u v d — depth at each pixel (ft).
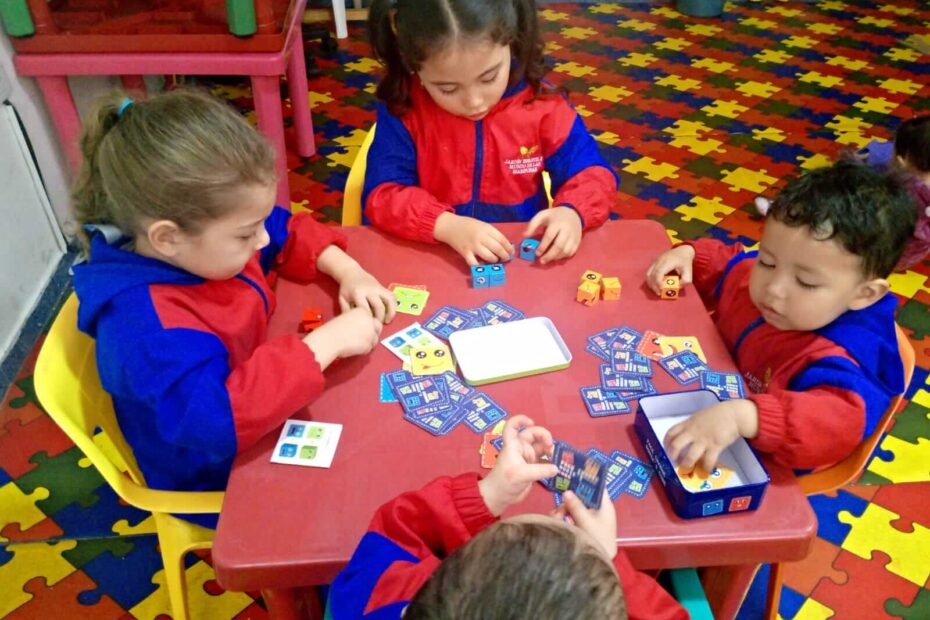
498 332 4.02
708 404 3.54
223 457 3.45
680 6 14.71
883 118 11.32
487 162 5.44
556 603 1.97
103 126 3.64
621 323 4.11
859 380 3.59
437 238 4.73
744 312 4.42
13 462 6.41
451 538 3.01
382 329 4.07
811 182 3.72
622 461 3.33
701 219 9.14
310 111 10.66
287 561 2.97
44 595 5.45
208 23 7.26
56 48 7.00
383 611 2.71
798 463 3.38
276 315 4.24
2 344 7.08
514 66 5.18
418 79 5.27
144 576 5.56
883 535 5.76
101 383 3.73
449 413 3.56
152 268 3.70
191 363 3.50
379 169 5.28
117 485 3.66
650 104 11.60
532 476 3.02
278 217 4.56
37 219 7.72
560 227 4.64
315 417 3.55
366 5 14.43
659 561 3.09
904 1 15.20
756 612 5.27
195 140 3.42
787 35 13.89
